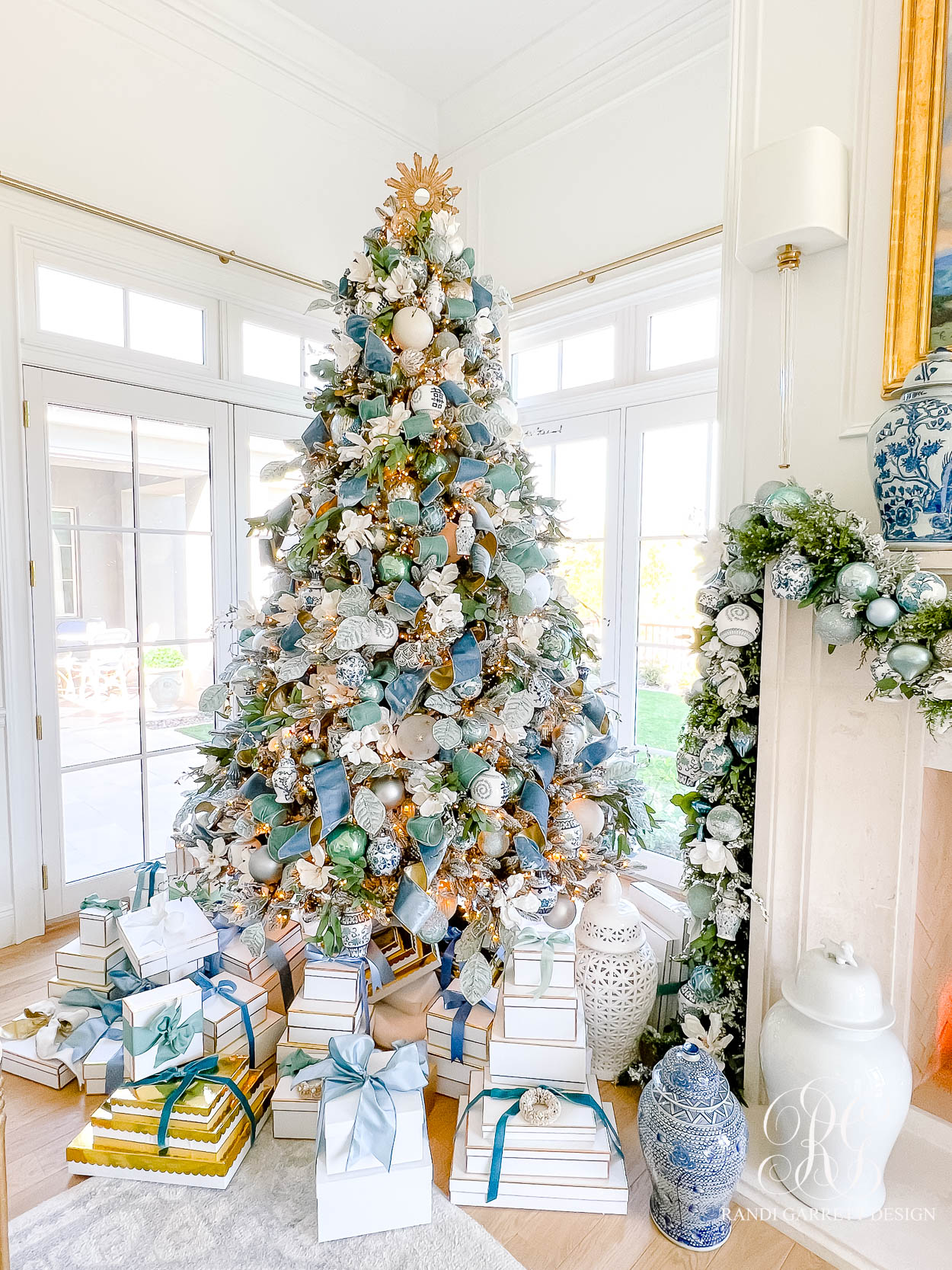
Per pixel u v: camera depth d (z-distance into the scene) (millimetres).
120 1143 1311
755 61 1513
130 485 2566
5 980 2078
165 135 2541
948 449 1160
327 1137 1187
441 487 1401
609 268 2592
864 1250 1152
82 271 2363
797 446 1484
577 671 1698
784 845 1453
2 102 2166
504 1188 1280
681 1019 1668
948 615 1138
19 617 2291
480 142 3137
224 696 1591
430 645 1363
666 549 2588
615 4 2549
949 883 1476
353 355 1508
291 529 1667
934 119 1261
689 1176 1151
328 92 2963
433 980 1780
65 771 2459
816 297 1441
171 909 1714
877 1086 1146
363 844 1328
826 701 1396
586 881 1709
